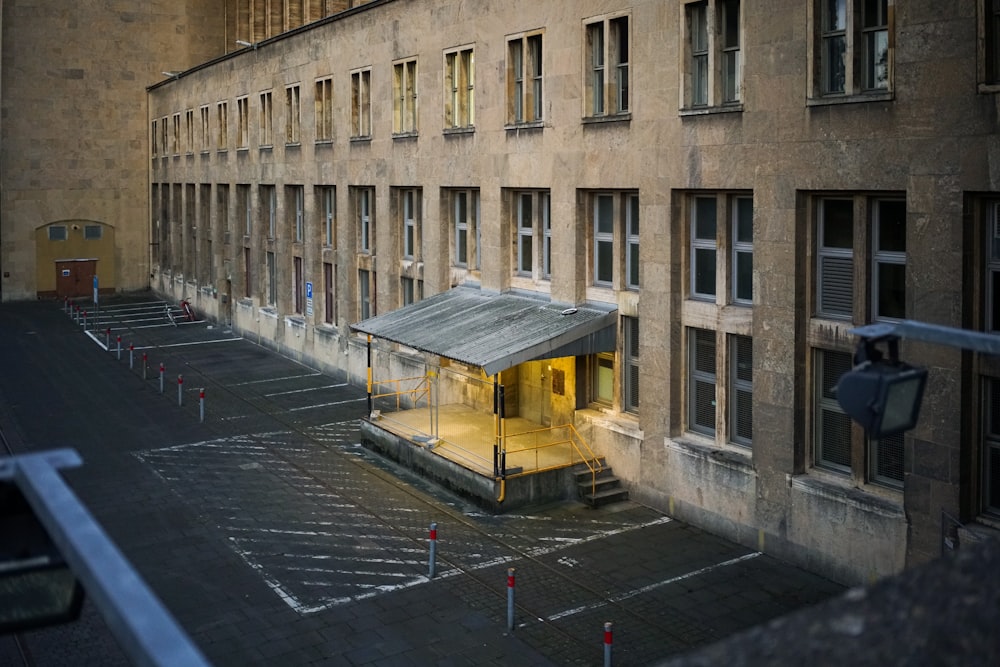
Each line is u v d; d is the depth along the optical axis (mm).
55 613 4961
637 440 24594
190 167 59062
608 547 21766
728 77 22125
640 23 23797
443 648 17047
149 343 50281
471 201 32000
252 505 24891
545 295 28422
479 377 31109
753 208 21500
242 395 38062
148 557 21422
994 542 4320
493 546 21938
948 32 17156
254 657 16766
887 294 19328
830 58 19672
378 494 25719
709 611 18391
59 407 36125
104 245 67625
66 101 65250
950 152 17281
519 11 28078
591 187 25812
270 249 48500
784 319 20609
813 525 20109
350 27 38344
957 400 17406
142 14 66625
